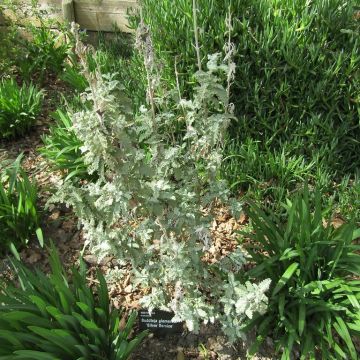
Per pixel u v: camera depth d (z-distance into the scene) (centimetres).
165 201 168
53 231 265
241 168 266
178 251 163
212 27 271
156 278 190
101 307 192
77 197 159
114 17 398
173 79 284
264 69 268
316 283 193
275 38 260
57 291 186
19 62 389
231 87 277
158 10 285
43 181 297
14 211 243
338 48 267
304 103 271
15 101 324
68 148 274
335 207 260
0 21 421
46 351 166
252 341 204
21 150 328
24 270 195
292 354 200
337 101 268
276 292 187
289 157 275
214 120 166
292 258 206
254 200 262
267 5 271
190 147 199
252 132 282
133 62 326
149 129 166
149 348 204
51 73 415
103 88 137
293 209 204
